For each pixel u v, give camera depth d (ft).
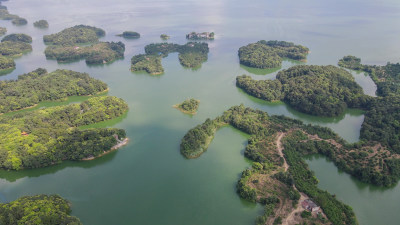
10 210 389.60
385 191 477.77
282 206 433.89
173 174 522.47
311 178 484.74
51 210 400.88
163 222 422.00
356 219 416.26
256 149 563.07
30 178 516.73
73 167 542.57
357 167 504.43
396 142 561.02
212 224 419.13
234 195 474.08
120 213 438.81
